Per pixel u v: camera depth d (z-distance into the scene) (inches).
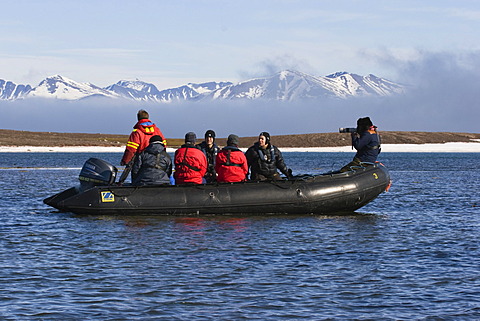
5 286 327.0
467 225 564.7
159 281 338.6
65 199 611.5
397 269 370.6
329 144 6259.8
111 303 297.6
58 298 305.7
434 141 6491.1
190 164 613.6
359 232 516.4
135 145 617.6
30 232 506.0
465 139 6653.5
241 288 325.1
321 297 309.6
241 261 391.5
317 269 370.0
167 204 599.5
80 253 415.8
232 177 622.2
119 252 419.5
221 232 508.4
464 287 328.8
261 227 538.9
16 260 392.2
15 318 275.0
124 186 607.8
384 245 453.4
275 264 383.2
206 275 352.8
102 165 634.8
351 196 632.4
